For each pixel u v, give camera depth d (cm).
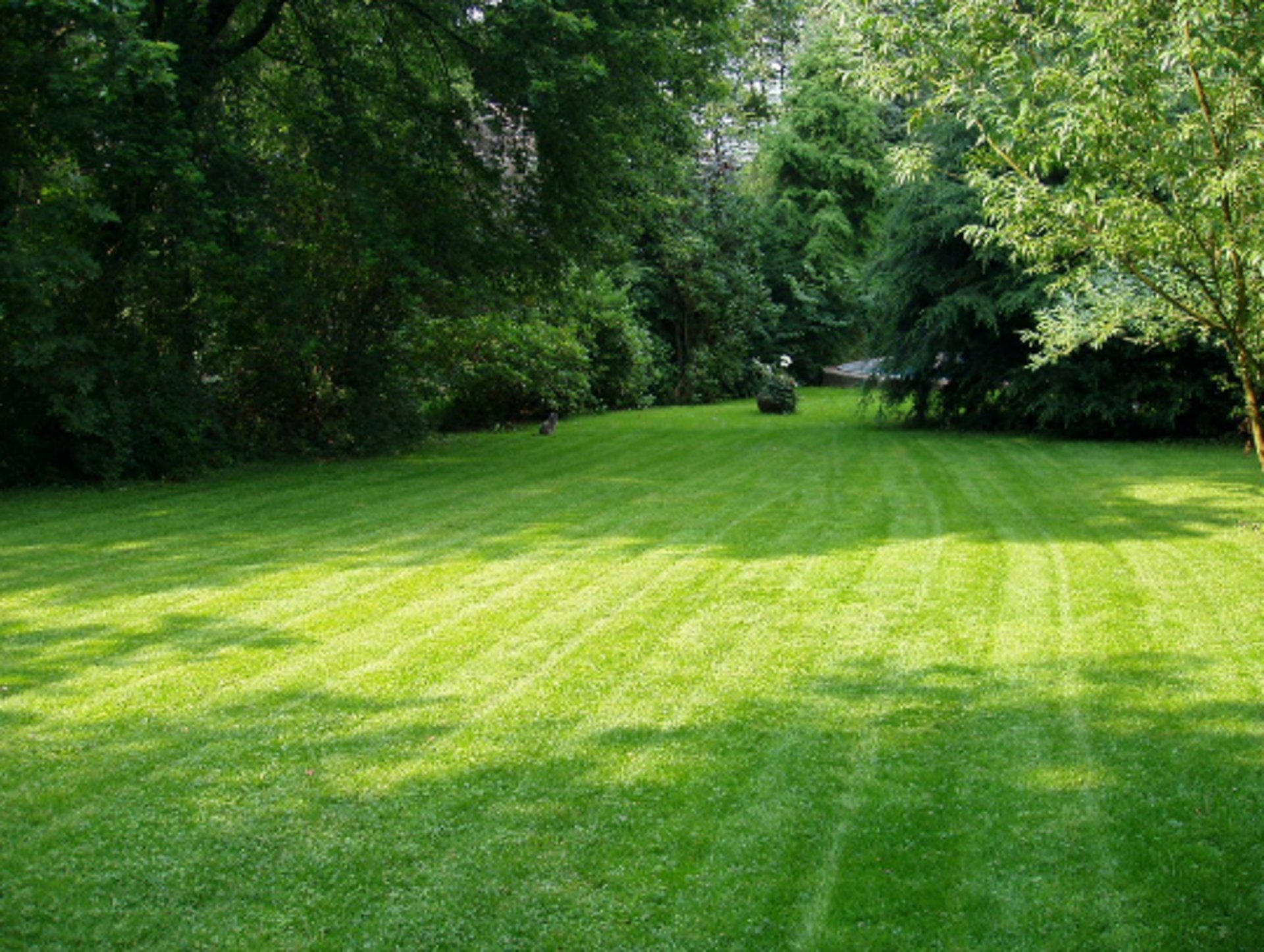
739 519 865
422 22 1281
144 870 309
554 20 1109
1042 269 655
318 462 1294
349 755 386
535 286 1425
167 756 386
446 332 1456
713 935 277
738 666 482
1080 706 427
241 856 316
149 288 1122
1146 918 282
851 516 876
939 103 604
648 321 2614
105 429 1077
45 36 966
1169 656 486
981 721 414
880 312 1736
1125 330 1259
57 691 453
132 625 554
